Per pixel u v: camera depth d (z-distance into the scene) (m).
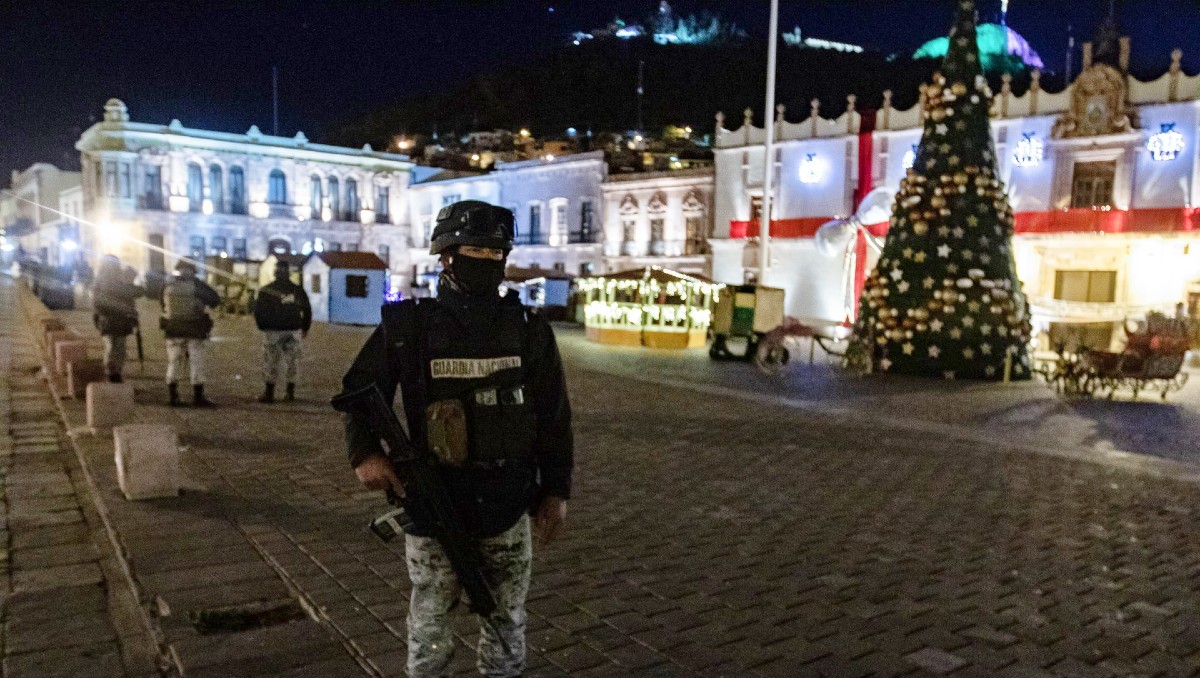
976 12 18.25
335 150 55.81
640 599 4.75
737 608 4.67
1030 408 13.65
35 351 15.88
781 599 4.83
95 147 51.28
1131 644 4.39
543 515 2.89
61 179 72.88
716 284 25.38
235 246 53.09
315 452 8.16
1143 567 5.68
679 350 24.22
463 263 2.71
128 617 4.29
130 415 8.40
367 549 5.29
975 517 6.84
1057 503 7.39
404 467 2.69
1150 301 27.67
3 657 3.83
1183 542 6.30
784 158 35.84
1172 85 27.16
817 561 5.57
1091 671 4.04
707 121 105.75
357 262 31.03
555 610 4.54
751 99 111.69
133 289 11.92
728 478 7.95
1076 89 28.94
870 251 31.48
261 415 10.14
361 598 4.49
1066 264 29.31
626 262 43.50
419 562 2.80
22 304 27.97
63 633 4.09
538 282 39.50
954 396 15.00
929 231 18.11
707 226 39.75
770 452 9.27
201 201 52.00
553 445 2.90
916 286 18.09
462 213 2.72
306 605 4.45
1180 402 14.98
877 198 30.66
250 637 4.02
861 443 10.02
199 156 51.78
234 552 5.17
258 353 17.62
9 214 87.12
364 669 3.73
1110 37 29.53
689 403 12.98
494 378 2.70
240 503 6.27
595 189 45.19
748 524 6.41
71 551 5.28
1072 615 4.76
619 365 18.98
